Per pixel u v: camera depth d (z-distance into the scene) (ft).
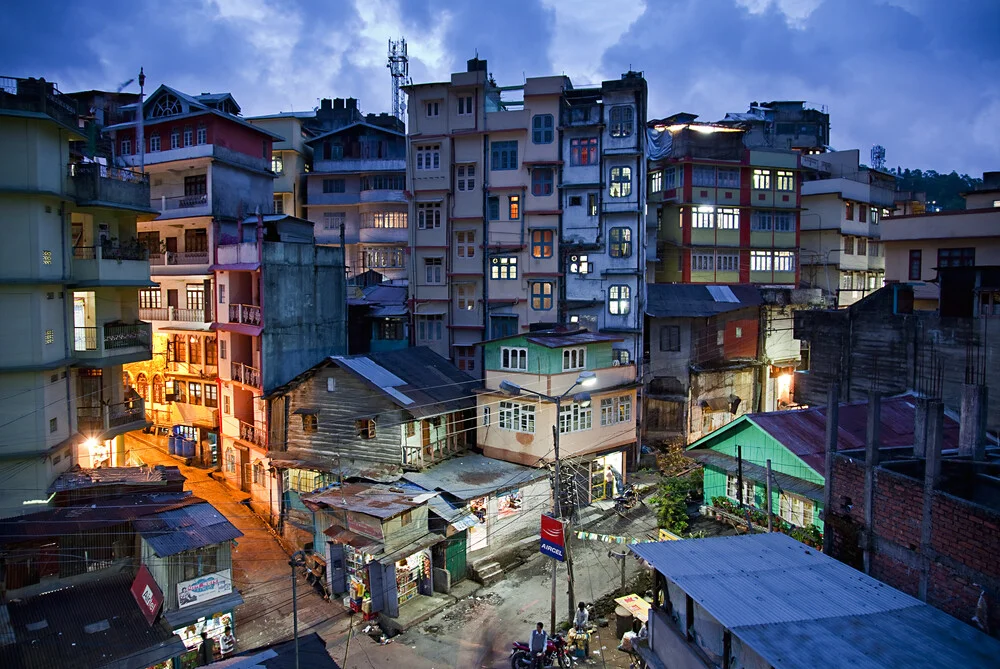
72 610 61.62
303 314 112.88
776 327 140.05
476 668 66.23
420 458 96.32
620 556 77.92
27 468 80.79
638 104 128.67
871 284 189.57
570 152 132.16
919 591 43.45
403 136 177.06
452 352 139.64
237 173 129.49
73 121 88.02
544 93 131.44
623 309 129.80
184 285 124.98
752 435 74.59
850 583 43.50
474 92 135.64
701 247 150.30
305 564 83.61
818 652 35.65
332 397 98.12
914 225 118.83
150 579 62.75
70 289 88.84
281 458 99.81
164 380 128.06
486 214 136.05
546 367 98.94
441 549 82.07
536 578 85.15
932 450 42.37
